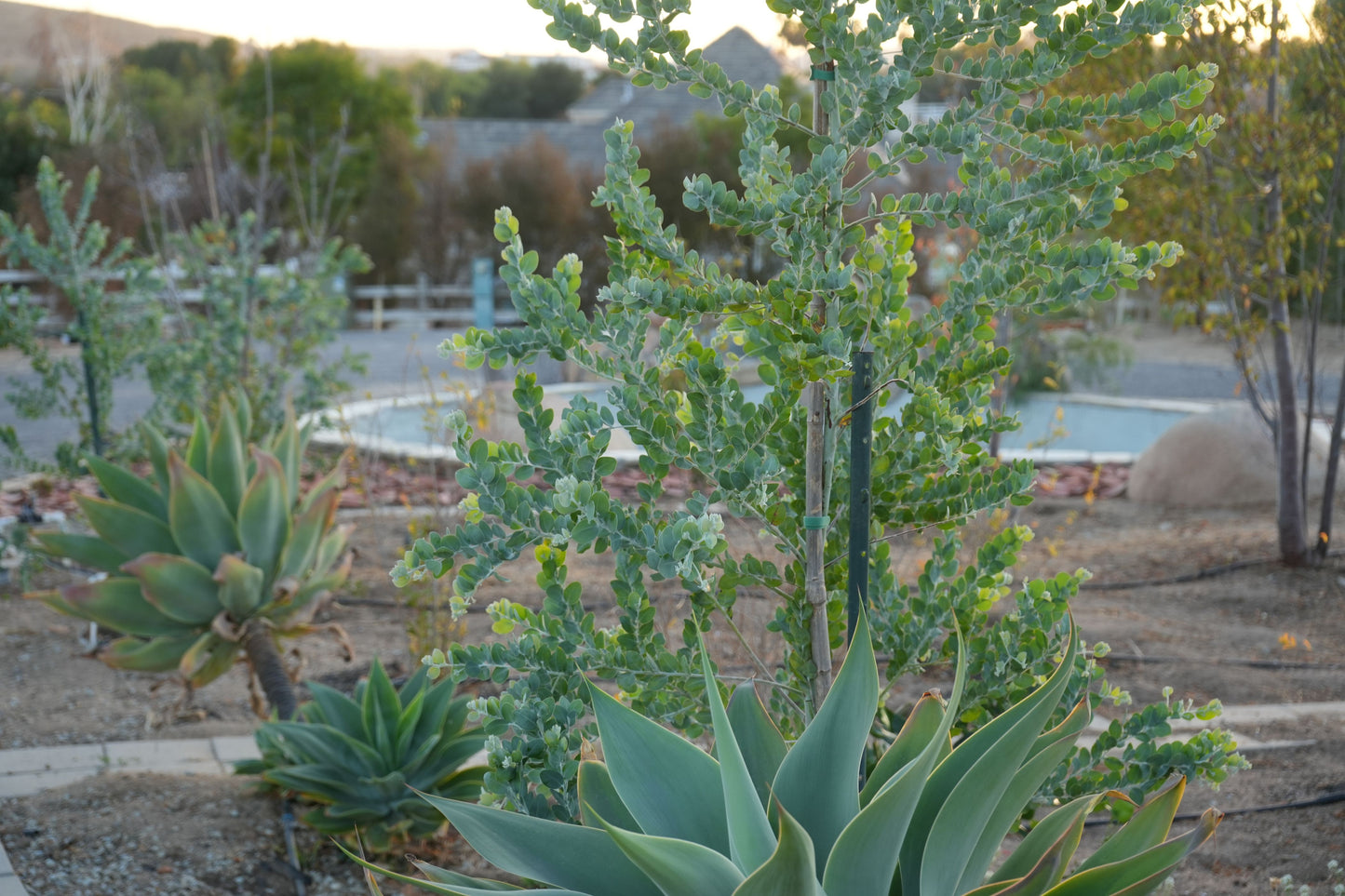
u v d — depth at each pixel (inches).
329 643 262.8
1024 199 92.0
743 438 98.3
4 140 1311.5
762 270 845.2
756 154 98.2
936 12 86.7
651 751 81.7
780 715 111.8
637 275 103.0
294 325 384.8
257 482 193.6
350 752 158.9
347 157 1211.9
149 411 356.8
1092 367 691.4
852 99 92.6
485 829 81.0
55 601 191.2
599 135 1594.5
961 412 106.0
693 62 93.7
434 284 1241.4
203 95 1264.8
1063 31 86.6
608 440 97.4
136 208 926.4
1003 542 111.4
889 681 113.8
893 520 108.3
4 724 210.8
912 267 105.3
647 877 80.5
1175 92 85.1
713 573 107.0
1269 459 393.4
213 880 150.6
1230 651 247.9
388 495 395.9
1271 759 184.1
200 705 228.1
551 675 100.0
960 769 81.7
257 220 401.1
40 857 152.5
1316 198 295.6
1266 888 142.3
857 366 98.0
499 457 95.7
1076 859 151.3
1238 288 304.3
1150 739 104.9
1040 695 79.7
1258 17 268.8
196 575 188.7
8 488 410.0
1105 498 421.1
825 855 78.5
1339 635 258.7
